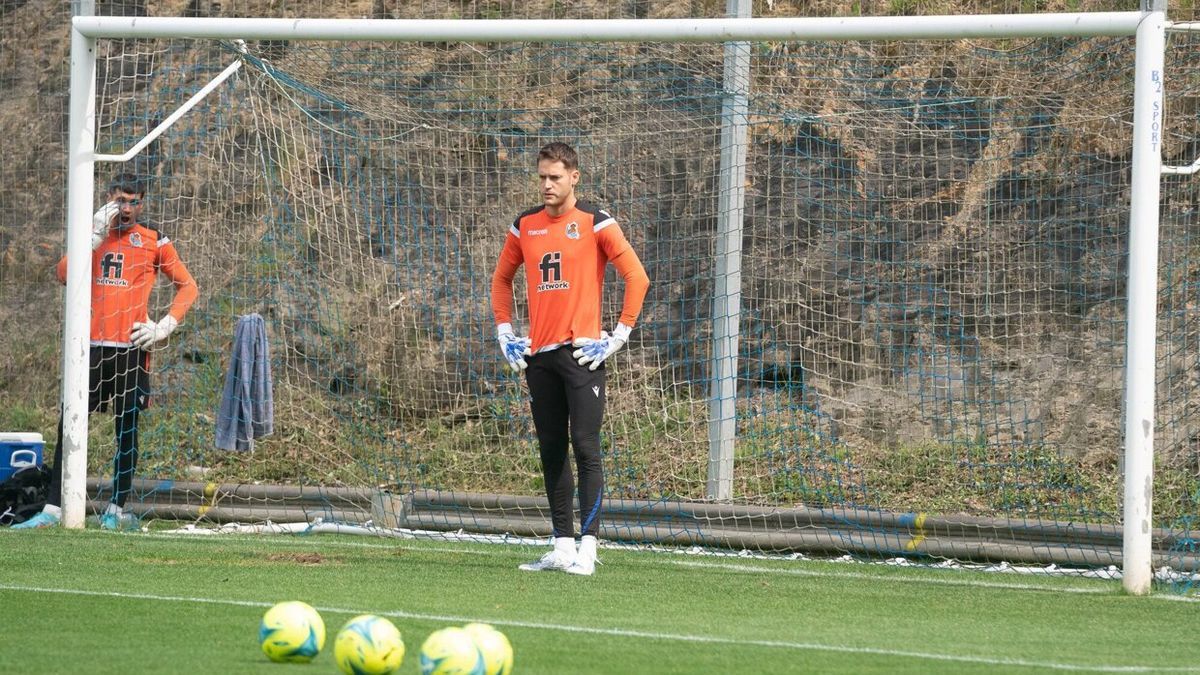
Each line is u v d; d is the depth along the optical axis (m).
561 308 26.53
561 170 26.27
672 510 33.22
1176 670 17.16
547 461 26.89
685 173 40.56
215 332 42.91
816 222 40.88
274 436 40.88
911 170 40.31
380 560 27.95
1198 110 35.41
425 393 41.66
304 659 15.95
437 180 42.53
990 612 22.67
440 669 13.76
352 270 42.34
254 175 43.28
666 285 40.47
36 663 15.82
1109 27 25.67
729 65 35.16
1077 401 37.03
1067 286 38.47
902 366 38.88
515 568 27.09
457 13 46.22
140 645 17.17
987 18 26.62
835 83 40.03
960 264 39.44
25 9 53.38
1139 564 25.45
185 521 36.22
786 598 23.86
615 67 40.50
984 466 35.81
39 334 48.44
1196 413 34.59
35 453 36.19
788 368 38.31
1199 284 34.09
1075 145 38.56
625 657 17.05
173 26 31.62
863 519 31.66
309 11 48.19
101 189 45.25
